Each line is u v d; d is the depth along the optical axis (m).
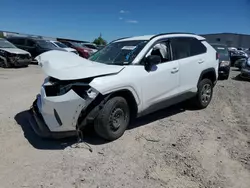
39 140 4.34
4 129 4.75
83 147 4.11
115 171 3.48
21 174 3.34
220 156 4.04
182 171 3.56
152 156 3.92
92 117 4.04
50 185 3.13
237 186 3.30
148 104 4.73
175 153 4.04
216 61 6.48
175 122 5.43
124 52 4.90
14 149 4.00
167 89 5.08
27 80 10.25
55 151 3.97
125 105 4.37
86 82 3.91
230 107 6.94
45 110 3.96
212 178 3.44
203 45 6.27
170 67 5.12
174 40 5.49
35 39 17.95
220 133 4.99
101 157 3.82
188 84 5.65
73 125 3.90
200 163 3.80
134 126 5.08
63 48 18.44
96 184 3.19
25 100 6.80
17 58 14.85
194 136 4.75
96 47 25.83
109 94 4.09
